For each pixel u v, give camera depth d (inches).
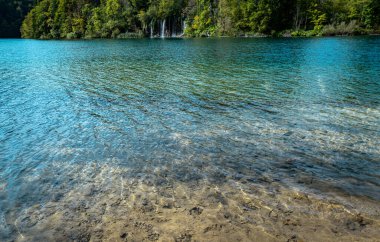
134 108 633.6
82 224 275.1
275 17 3956.7
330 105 635.5
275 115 576.7
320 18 3796.8
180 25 4667.8
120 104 663.8
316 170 367.2
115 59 1540.4
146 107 639.1
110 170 375.6
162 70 1119.6
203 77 959.6
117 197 316.2
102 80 933.8
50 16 5177.2
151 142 459.5
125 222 275.6
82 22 4813.0
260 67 1159.0
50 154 423.5
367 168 370.6
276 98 695.1
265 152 419.2
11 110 626.5
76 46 2755.9
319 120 544.7
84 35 4820.4
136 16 4675.2
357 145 437.1
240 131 498.3
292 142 450.9
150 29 4655.5
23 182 350.9
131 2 4717.0
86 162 398.3
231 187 330.6
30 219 284.4
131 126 529.3
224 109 619.2
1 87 842.2
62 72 1108.5
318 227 262.1
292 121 541.6
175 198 311.6
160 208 295.0
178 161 396.2
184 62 1349.7
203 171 368.2
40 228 271.7
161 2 4503.0
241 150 426.3
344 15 3826.3
